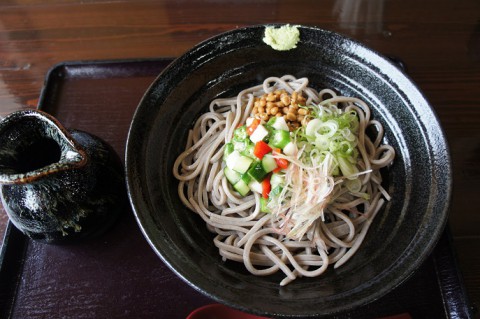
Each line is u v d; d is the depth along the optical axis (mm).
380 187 317
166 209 287
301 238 302
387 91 315
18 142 263
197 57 317
